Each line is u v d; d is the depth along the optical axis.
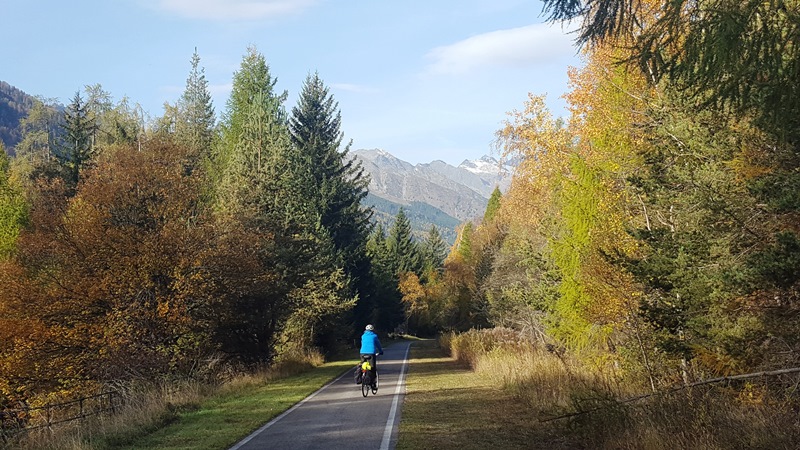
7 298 27.59
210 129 69.56
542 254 23.64
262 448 10.73
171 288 28.88
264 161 39.28
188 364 28.73
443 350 50.44
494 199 86.62
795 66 6.77
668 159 13.37
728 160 11.33
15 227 40.16
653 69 7.74
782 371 8.85
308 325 43.53
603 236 16.02
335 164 58.59
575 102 24.95
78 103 53.69
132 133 60.84
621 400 11.56
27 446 12.70
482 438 11.52
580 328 17.94
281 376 28.30
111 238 28.34
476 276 62.47
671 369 13.15
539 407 14.59
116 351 26.02
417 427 12.81
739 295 10.10
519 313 34.91
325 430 12.62
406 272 106.19
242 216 34.09
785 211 9.52
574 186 17.70
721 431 8.84
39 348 27.53
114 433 12.47
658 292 13.18
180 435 12.38
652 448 9.19
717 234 11.20
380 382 24.56
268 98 49.84
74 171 50.62
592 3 7.77
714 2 6.91
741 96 7.20
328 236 52.34
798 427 8.48
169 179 29.94
